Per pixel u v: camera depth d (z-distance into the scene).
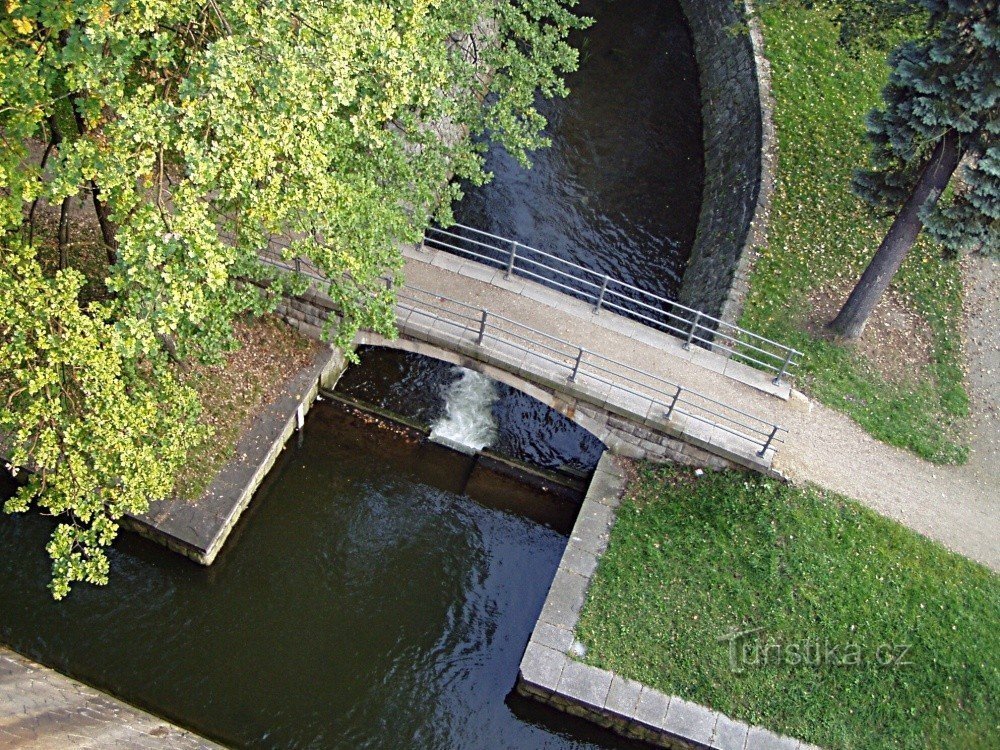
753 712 17.81
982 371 23.44
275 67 12.25
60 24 11.70
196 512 19.34
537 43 21.22
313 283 20.77
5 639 17.97
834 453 20.78
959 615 18.77
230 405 20.77
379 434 22.47
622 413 20.41
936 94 19.12
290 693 18.34
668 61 34.41
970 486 20.88
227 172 12.57
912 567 19.33
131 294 12.88
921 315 24.28
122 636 18.52
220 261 12.57
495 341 21.05
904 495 20.39
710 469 20.70
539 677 17.86
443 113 18.53
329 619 19.56
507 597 20.34
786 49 30.95
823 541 19.53
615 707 17.69
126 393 15.73
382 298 15.87
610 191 29.33
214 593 19.62
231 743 17.44
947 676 18.14
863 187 21.44
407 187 18.86
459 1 19.45
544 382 20.64
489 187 28.72
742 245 25.23
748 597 18.95
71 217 21.95
